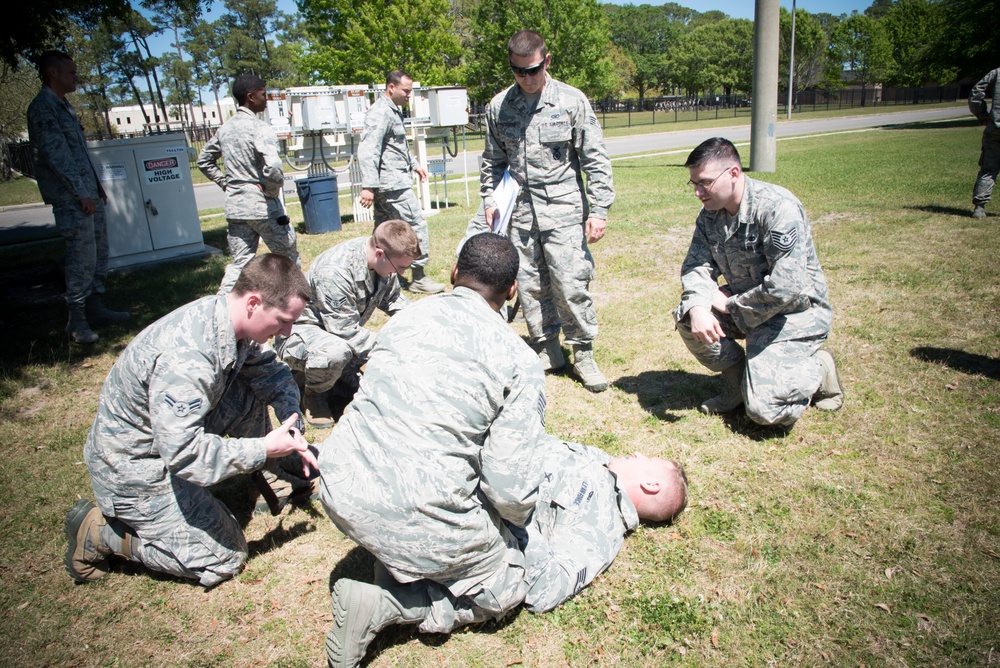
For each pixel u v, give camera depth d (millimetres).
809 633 2385
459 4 50875
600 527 2758
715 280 3852
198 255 9180
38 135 5309
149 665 2396
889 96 61656
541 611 2543
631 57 91438
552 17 40312
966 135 21562
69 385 4965
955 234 7594
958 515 2938
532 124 4070
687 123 43594
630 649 2375
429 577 2230
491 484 2203
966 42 29516
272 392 3057
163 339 2383
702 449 3633
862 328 5070
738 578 2674
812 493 3170
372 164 6309
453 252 8148
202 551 2684
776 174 13602
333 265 3795
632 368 4773
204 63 84125
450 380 2143
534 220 4262
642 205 10680
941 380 4176
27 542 3084
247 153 5965
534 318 4566
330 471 2215
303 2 35062
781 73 69000
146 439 2527
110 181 8336
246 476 3605
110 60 52656
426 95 11281
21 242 12000
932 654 2254
